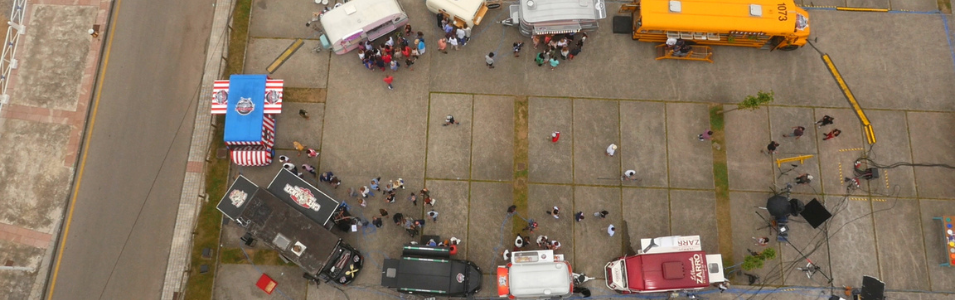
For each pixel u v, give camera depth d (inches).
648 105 976.9
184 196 914.7
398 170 936.9
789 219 930.7
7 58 966.4
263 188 882.1
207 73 967.0
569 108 970.7
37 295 873.5
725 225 927.7
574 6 932.6
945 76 997.2
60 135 930.7
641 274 836.6
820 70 997.8
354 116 957.8
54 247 890.1
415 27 1002.1
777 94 986.1
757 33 948.6
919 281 906.7
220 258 895.7
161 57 971.9
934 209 934.4
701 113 974.4
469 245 911.7
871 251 917.8
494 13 1016.2
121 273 886.4
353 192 917.2
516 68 986.7
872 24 1019.3
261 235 831.1
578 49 963.3
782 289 904.9
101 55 967.6
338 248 852.6
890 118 973.8
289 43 989.8
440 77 977.5
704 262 841.5
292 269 896.3
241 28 991.0
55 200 906.7
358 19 930.7
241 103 886.4
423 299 890.1
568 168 944.3
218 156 927.7
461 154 944.9
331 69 977.5
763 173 948.0
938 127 970.7
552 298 870.4
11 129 930.1
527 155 947.3
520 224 919.7
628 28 1007.6
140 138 936.3
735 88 987.3
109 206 909.2
